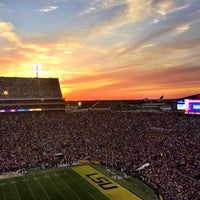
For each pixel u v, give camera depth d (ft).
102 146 170.30
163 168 123.03
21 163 146.51
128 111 251.19
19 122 201.16
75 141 179.01
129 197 101.60
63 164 149.79
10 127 190.29
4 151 155.84
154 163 131.64
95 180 122.11
